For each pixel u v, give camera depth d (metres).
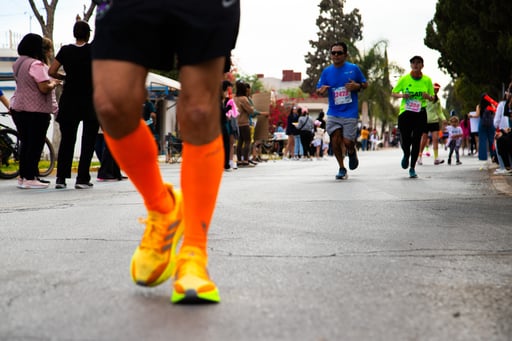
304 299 2.59
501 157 10.84
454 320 2.33
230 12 2.40
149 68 2.43
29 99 8.78
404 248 3.89
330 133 10.24
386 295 2.69
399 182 9.55
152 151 2.53
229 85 13.92
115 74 2.33
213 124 2.52
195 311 2.38
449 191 7.90
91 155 8.84
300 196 7.31
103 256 3.57
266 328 2.18
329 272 3.15
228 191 8.02
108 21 2.34
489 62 24.27
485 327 2.25
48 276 3.04
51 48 9.25
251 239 4.19
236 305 2.48
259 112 16.61
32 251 3.76
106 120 2.38
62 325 2.22
